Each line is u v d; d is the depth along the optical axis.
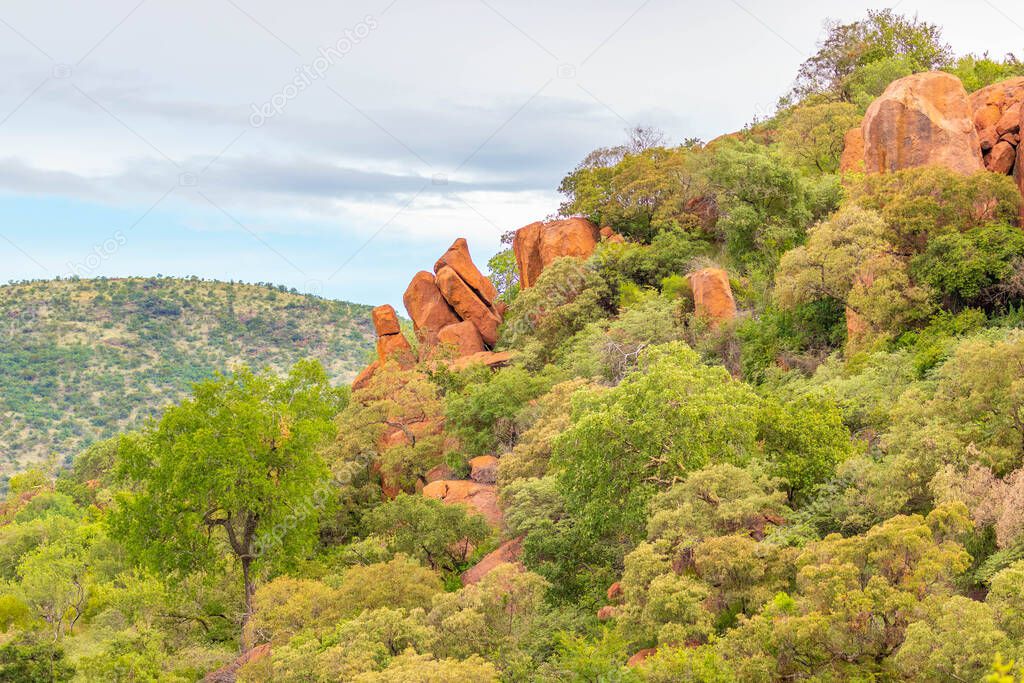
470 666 21.17
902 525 18.67
